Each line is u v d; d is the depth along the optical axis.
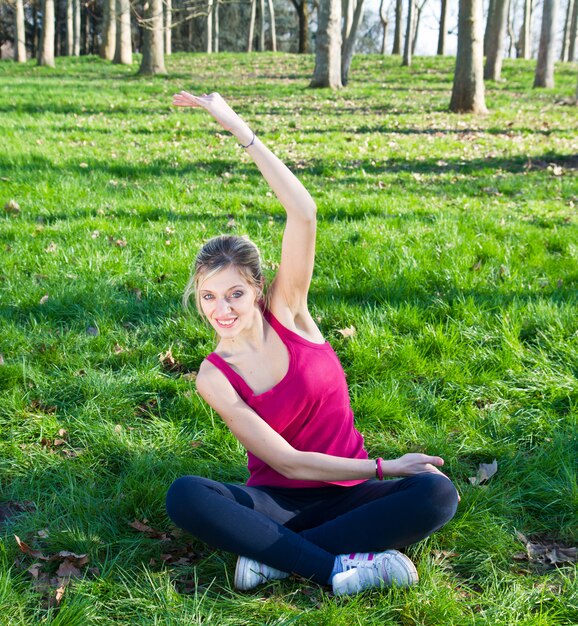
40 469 3.17
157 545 2.71
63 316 4.77
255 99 18.30
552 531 2.90
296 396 2.45
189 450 3.36
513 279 5.34
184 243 6.18
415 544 2.72
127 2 21.67
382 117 15.17
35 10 46.50
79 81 22.28
